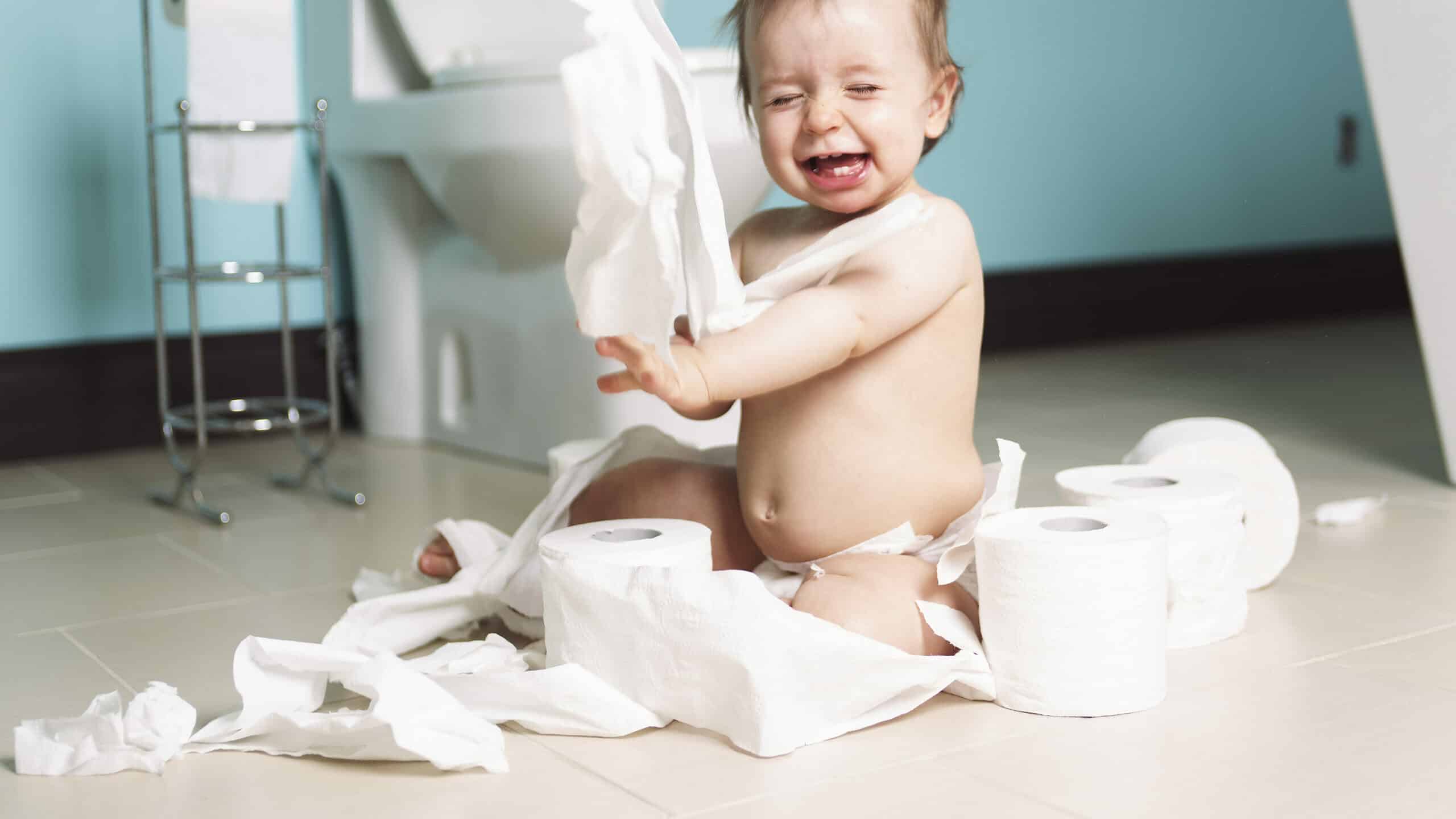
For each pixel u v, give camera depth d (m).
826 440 0.96
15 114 1.91
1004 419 2.02
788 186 0.96
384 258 2.03
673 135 0.79
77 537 1.48
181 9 1.58
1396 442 1.78
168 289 2.04
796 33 0.92
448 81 1.82
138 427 2.02
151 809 0.78
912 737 0.86
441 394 2.02
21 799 0.80
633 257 0.75
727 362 0.83
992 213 2.71
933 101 0.98
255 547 1.42
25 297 1.94
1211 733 0.85
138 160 2.00
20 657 1.07
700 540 0.93
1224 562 1.02
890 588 0.93
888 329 0.91
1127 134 2.83
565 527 1.07
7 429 1.92
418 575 1.21
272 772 0.83
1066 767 0.80
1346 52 3.07
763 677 0.82
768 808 0.76
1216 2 2.90
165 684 0.91
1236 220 2.99
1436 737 0.83
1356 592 1.15
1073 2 2.73
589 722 0.87
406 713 0.81
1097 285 2.82
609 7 0.73
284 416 2.12
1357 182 3.13
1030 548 0.87
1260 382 2.29
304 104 2.11
